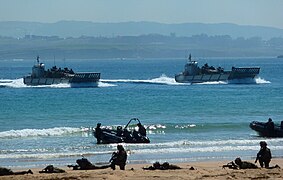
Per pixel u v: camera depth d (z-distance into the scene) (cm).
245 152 9112
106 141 10306
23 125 13425
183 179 6112
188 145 9850
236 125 13138
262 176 6328
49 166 6956
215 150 9256
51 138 11038
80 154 8919
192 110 17238
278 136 11212
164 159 8406
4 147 9875
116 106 18475
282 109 17588
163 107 18175
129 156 8662
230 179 6150
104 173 6519
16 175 6581
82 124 13612
